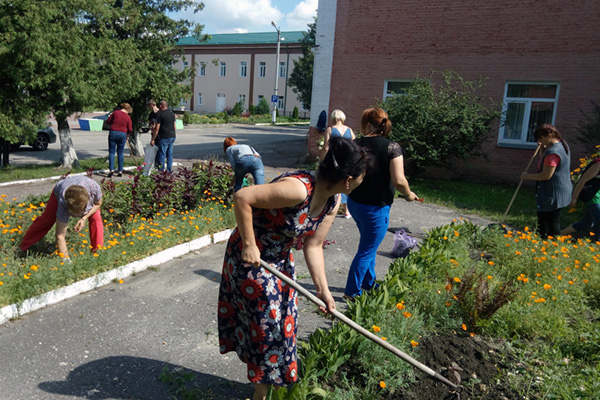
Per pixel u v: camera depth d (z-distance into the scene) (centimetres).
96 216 504
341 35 1423
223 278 283
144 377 325
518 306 427
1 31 992
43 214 489
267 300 264
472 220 874
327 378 314
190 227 607
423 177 1378
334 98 1459
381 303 400
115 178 1094
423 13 1327
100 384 315
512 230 770
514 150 1285
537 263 544
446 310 412
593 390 308
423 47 1341
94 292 452
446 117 1162
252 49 5172
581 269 546
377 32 1384
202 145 2014
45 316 399
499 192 1192
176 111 4141
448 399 310
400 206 966
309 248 285
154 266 524
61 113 1132
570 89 1216
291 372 276
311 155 1499
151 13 1337
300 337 382
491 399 311
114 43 1180
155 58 1354
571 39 1197
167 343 370
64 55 1042
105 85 1152
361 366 331
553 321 411
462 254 579
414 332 372
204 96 5528
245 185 736
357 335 337
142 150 1470
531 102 1275
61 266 446
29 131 1078
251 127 3706
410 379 322
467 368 344
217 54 5366
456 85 1322
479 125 1153
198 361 348
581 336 392
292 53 5028
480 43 1281
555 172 638
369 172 408
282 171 1321
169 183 698
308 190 252
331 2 1420
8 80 1049
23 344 356
